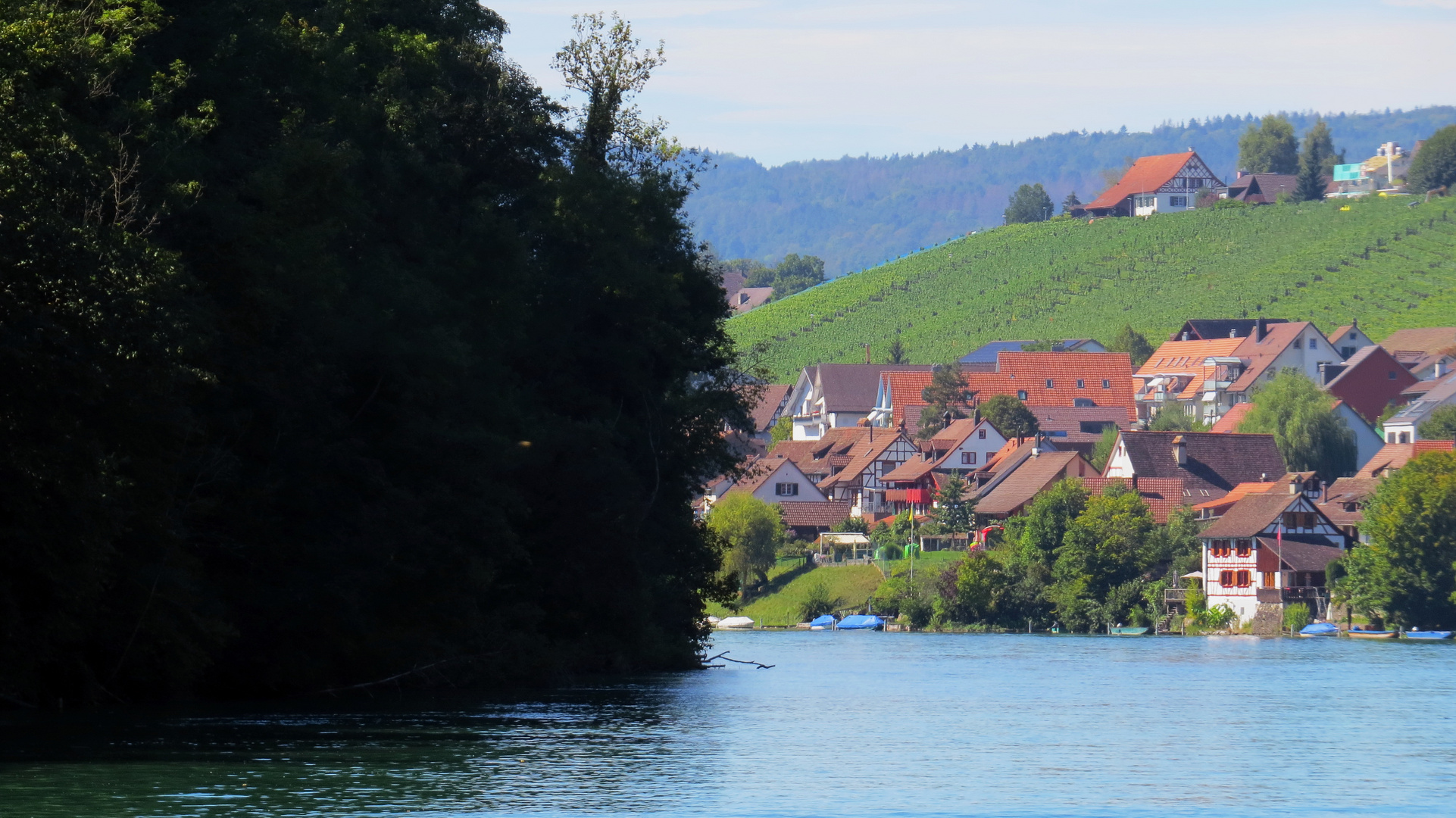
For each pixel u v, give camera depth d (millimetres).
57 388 58688
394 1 111000
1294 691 107375
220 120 76438
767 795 49625
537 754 59156
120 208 64750
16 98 59531
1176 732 73375
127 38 67875
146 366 60125
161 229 70500
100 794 46125
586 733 67812
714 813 46125
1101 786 52844
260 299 73312
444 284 97562
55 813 42969
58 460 59750
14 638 62875
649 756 59531
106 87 66750
